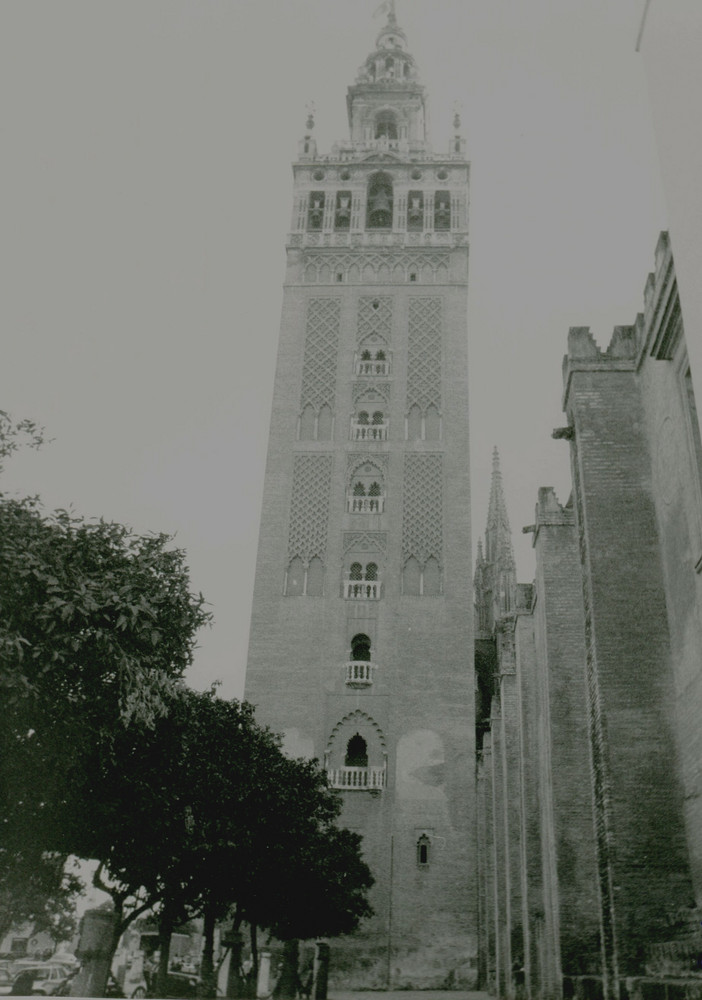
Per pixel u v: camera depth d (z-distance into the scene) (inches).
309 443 2378.2
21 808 765.9
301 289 2598.4
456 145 2810.0
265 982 1366.9
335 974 1802.4
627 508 774.5
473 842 1923.0
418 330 2532.0
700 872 641.6
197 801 962.7
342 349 2508.6
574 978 895.1
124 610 703.7
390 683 2090.3
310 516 2288.4
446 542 2247.8
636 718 705.6
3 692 650.2
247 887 1155.3
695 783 655.8
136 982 1547.7
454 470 2333.9
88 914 812.0
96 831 839.7
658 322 685.9
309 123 2864.2
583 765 978.7
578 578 1064.2
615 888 664.4
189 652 848.3
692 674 665.6
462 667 2103.8
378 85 3068.4
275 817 1139.3
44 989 1397.6
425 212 2711.6
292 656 2124.8
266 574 2219.5
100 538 777.6
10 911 1830.7
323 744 2032.5
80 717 710.5
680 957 586.9
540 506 1111.6
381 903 1868.8
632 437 801.6
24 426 756.6
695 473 652.7
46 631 652.7
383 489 2314.2
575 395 822.5
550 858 1021.8
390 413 2412.6
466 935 1831.9
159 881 1039.6
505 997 1501.0
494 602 2955.2
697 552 643.5
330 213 2714.1
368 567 2240.4
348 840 1491.1
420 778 1989.4
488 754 1991.9
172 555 831.7
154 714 733.9
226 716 1130.7
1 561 663.1
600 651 728.3
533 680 1288.1
